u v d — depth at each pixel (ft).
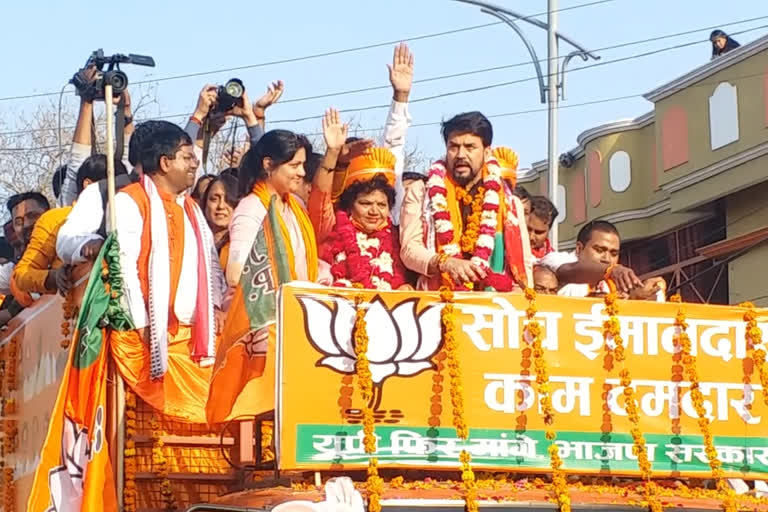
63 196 28.99
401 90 25.57
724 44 74.08
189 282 21.66
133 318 20.67
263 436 20.45
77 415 19.58
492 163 22.31
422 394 17.34
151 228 21.58
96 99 22.88
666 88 74.23
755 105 68.59
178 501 20.48
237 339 18.76
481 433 17.43
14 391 24.26
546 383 17.66
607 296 18.16
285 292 17.28
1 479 24.63
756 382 18.40
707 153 71.51
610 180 78.54
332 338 17.28
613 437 17.80
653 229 77.20
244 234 23.04
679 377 18.15
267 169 23.57
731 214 71.41
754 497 18.19
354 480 17.30
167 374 21.11
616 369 17.98
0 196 96.94
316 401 17.07
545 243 29.53
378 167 22.35
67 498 19.40
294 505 16.20
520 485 17.30
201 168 28.73
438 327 17.56
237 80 28.45
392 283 21.93
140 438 20.49
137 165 23.73
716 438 18.15
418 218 21.90
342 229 22.11
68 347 20.52
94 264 19.98
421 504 16.53
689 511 17.39
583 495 17.22
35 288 22.16
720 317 18.45
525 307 17.87
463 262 20.68
